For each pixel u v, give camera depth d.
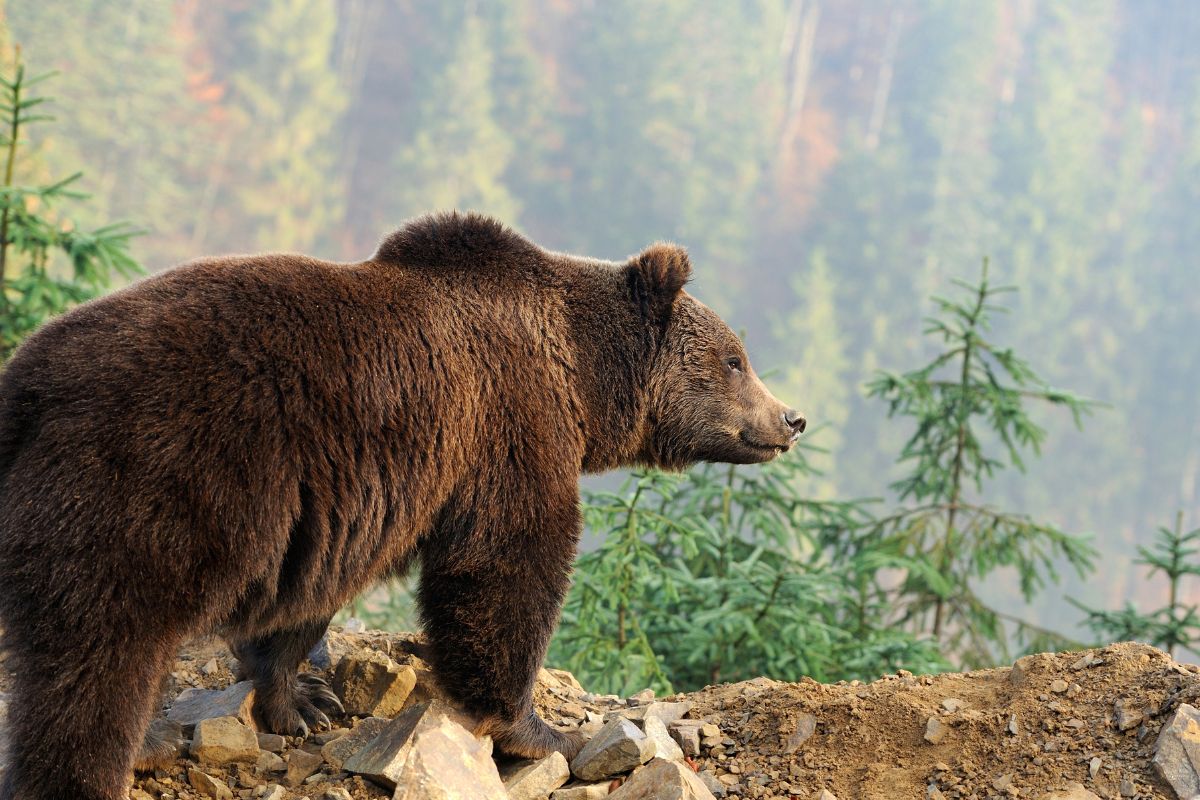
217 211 105.44
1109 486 119.88
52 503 5.40
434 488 6.55
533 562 6.80
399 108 137.88
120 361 5.62
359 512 6.26
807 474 14.88
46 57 80.00
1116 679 6.91
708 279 122.19
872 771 6.76
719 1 136.00
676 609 13.68
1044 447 118.12
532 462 6.84
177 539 5.54
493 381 6.78
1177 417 129.00
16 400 5.63
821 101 158.50
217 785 6.57
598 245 126.31
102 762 5.45
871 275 130.50
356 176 129.12
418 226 7.10
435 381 6.51
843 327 126.94
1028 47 161.62
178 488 5.55
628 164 128.00
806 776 6.84
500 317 6.98
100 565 5.40
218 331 5.86
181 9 118.12
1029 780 6.37
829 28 164.00
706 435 8.27
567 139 133.62
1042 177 138.75
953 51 150.12
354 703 7.61
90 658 5.40
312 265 6.47
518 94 135.00
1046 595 100.38
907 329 126.12
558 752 7.00
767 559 14.31
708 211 125.81
